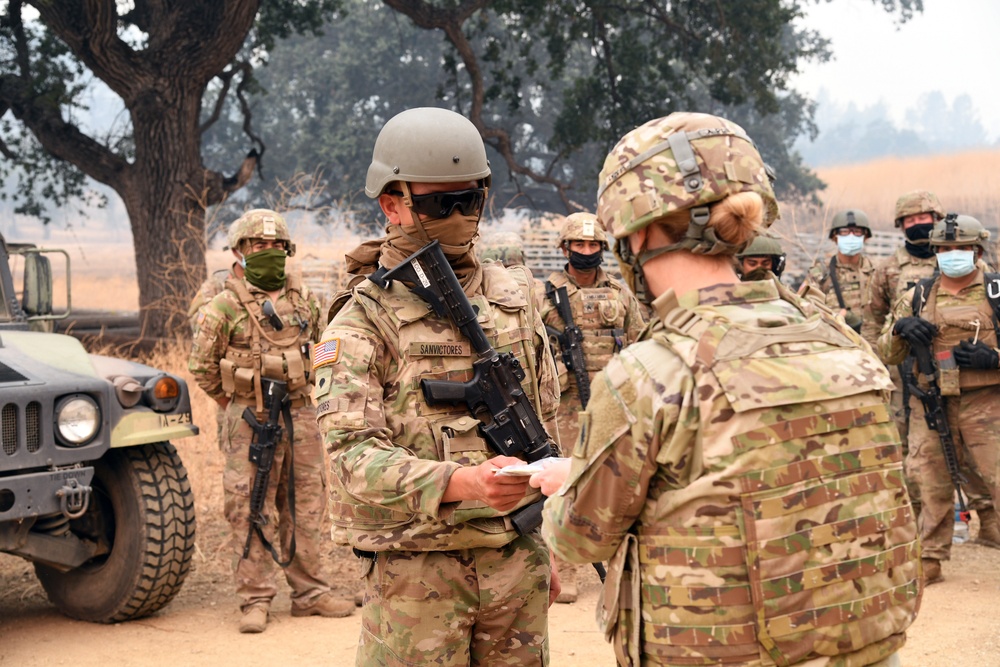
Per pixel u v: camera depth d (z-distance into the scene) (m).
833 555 1.52
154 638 4.36
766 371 1.53
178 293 12.76
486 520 2.23
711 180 1.58
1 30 16.55
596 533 1.61
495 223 22.02
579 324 5.17
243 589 4.53
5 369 4.16
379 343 2.25
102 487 4.64
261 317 4.54
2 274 5.12
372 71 34.53
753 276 1.73
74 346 4.73
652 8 20.45
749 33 19.06
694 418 1.52
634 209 1.62
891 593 1.57
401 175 2.24
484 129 17.23
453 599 2.25
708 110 35.09
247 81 15.44
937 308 4.89
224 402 4.67
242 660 4.07
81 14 13.48
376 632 2.30
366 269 2.40
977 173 32.84
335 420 2.17
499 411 2.27
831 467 1.54
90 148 14.26
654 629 1.57
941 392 4.84
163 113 13.73
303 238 7.34
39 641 4.33
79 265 51.72
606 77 20.58
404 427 2.24
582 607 4.81
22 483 4.01
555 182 18.70
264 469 4.52
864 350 1.66
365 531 2.26
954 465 4.84
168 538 4.49
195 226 13.95
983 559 5.41
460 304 2.27
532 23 18.59
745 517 1.49
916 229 6.35
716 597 1.51
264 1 18.20
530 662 2.35
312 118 35.94
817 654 1.52
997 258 9.43
